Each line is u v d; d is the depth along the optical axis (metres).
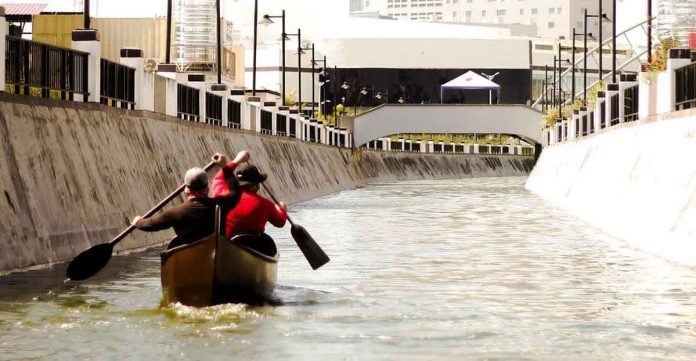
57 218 27.41
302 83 169.50
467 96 173.00
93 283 24.02
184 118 46.53
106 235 30.14
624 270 28.02
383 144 139.25
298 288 24.08
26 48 27.89
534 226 45.03
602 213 44.72
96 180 30.81
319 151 91.38
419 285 24.88
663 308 21.34
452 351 16.81
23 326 18.61
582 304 21.91
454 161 159.00
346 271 27.69
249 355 16.38
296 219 49.47
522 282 25.53
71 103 30.67
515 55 174.25
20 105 27.03
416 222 47.53
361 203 66.31
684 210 30.19
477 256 31.88
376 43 170.88
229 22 97.50
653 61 49.62
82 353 16.45
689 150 32.47
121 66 36.47
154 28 83.00
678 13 57.28
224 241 19.69
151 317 19.47
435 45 172.12
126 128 35.84
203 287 19.88
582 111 72.38
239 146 57.44
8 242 24.91
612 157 49.19
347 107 170.25
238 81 117.38
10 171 25.58
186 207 20.36
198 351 16.64
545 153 96.94
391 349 16.95
